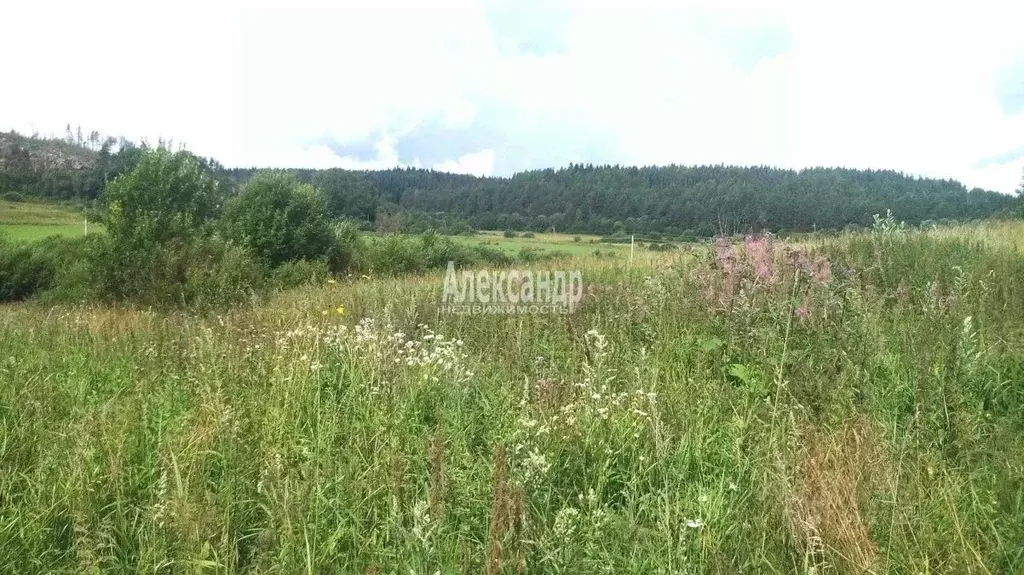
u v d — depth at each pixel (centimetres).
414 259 3083
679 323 573
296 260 2727
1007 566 264
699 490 321
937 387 373
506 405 429
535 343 586
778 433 359
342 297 1041
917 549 268
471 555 274
